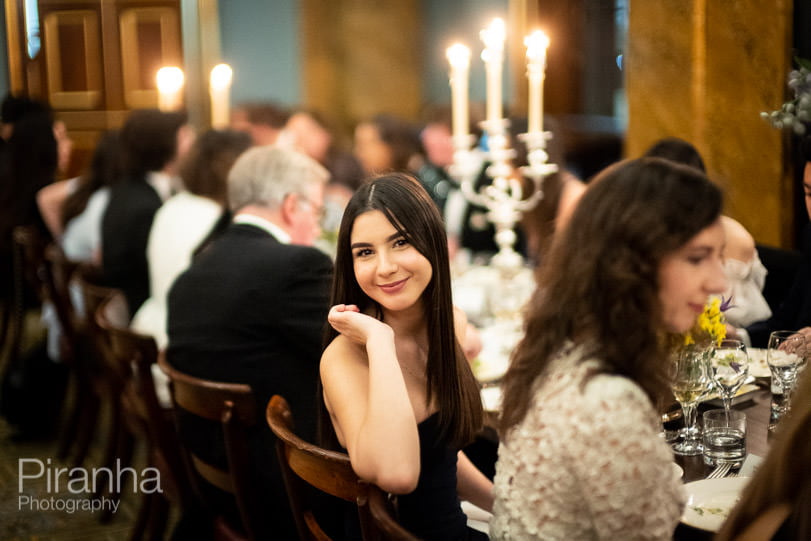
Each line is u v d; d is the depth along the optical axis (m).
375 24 7.80
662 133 3.18
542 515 1.37
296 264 2.33
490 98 3.14
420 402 1.71
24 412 4.32
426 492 1.73
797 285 2.49
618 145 5.75
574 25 5.99
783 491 1.10
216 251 2.47
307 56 7.85
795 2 2.82
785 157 2.87
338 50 7.84
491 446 2.52
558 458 1.34
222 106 4.18
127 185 3.90
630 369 1.34
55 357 4.26
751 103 2.91
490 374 2.45
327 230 3.55
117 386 3.47
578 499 1.35
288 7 7.83
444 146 4.98
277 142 5.09
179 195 3.58
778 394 1.92
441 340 1.72
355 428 1.59
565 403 1.35
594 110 5.99
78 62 7.88
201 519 2.60
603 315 1.34
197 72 7.88
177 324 2.45
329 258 2.40
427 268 1.69
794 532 1.08
